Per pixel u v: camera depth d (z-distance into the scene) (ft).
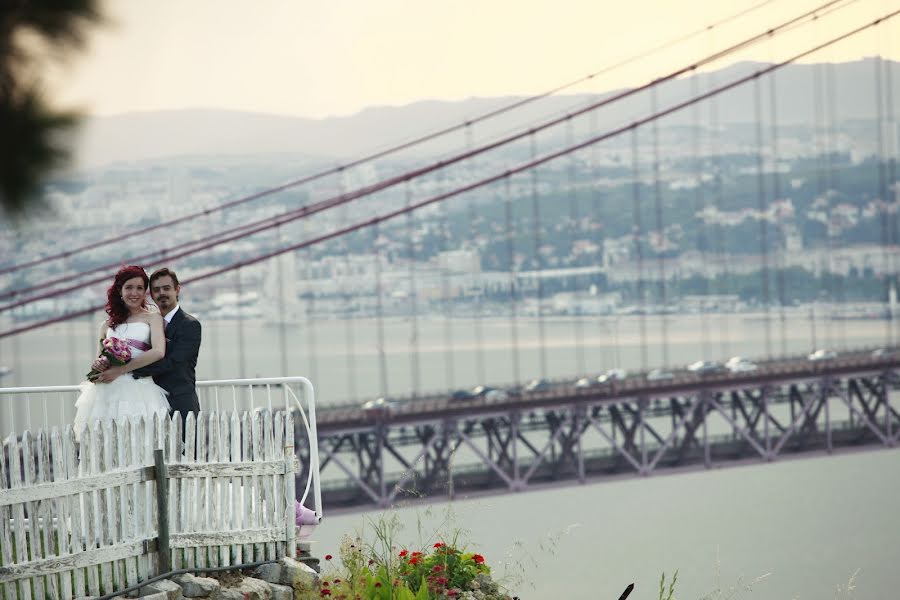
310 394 40.22
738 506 422.41
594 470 370.94
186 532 36.29
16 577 31.60
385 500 308.40
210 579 35.86
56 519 34.19
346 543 39.60
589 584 282.97
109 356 36.83
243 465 37.68
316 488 40.11
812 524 381.81
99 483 33.81
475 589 38.42
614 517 388.16
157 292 38.91
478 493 333.01
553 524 340.18
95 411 37.52
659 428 514.68
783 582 302.66
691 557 327.47
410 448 375.45
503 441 353.92
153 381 38.65
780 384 404.98
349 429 321.93
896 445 419.13
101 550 33.76
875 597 288.92
